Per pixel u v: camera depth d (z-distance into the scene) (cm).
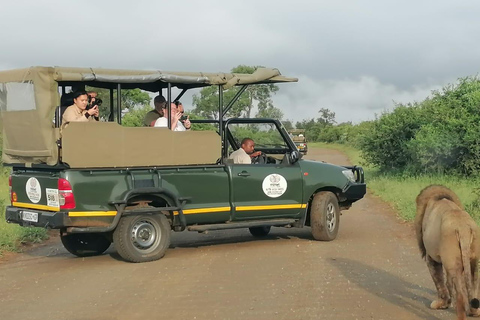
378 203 1712
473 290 620
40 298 773
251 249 1081
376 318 665
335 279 839
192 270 911
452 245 615
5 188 1814
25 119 962
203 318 673
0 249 1091
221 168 1073
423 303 721
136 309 711
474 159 1952
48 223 935
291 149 1178
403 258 973
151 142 998
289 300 738
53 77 929
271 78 1112
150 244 988
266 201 1109
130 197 966
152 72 993
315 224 1145
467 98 2238
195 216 1041
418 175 2133
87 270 934
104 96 1495
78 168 941
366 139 2545
